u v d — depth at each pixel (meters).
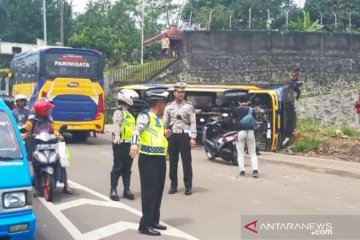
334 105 33.44
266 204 9.20
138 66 34.22
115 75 32.91
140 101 14.88
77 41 44.19
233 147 13.98
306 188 10.85
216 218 8.16
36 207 8.80
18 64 22.81
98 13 52.94
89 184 11.01
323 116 33.44
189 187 9.94
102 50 44.22
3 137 6.23
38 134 9.36
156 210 7.39
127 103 9.32
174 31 47.03
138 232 7.31
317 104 33.50
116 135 9.23
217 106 18.41
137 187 10.71
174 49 47.06
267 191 10.41
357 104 24.36
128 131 9.32
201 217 8.21
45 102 9.46
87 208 8.74
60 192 10.08
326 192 10.45
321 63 34.41
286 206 9.07
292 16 56.56
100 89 19.34
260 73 33.94
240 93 16.19
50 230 7.41
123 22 55.75
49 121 9.55
